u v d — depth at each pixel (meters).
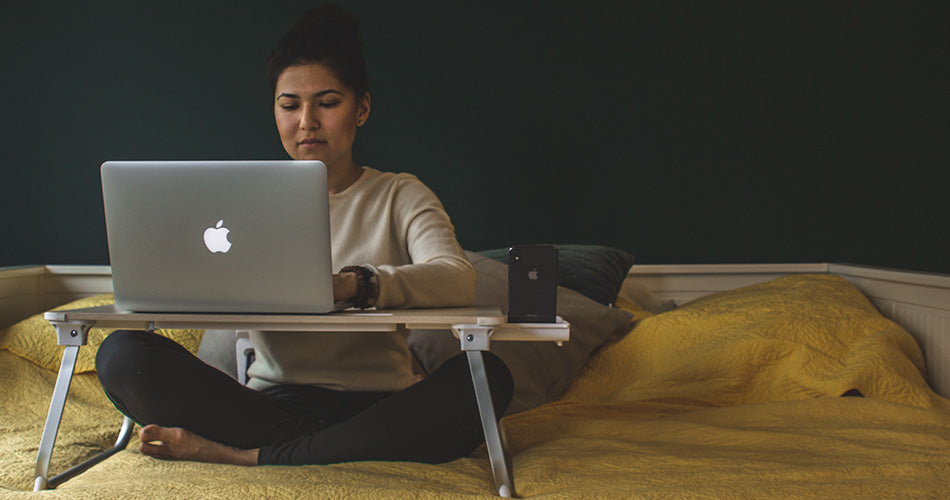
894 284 2.76
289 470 1.31
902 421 1.90
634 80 3.37
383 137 3.31
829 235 3.41
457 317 1.28
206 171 1.25
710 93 3.39
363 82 1.72
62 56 3.22
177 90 3.25
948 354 2.44
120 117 3.23
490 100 3.34
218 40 3.26
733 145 3.39
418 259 1.61
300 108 1.64
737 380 2.29
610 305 2.80
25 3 3.21
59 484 1.37
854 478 1.38
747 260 3.40
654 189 3.38
